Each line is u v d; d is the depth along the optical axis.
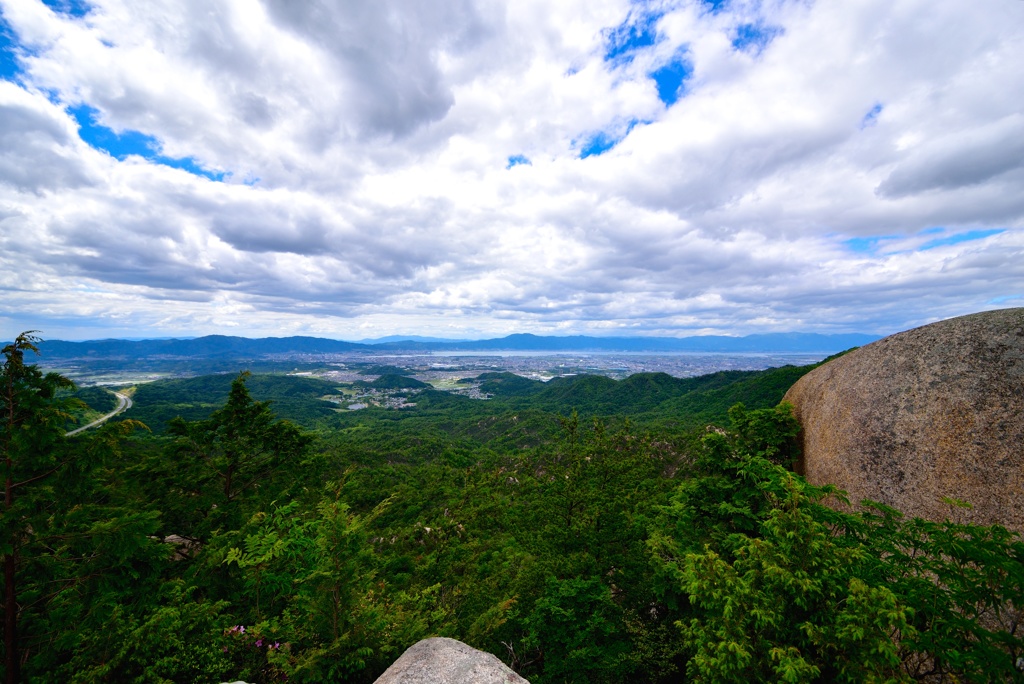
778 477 7.16
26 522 6.98
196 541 15.55
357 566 7.12
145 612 7.74
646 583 12.34
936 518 7.58
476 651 5.63
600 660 9.96
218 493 17.48
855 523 6.27
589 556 13.50
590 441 19.39
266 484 19.11
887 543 5.96
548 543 15.60
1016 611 5.43
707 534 10.58
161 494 15.88
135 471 16.17
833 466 9.76
